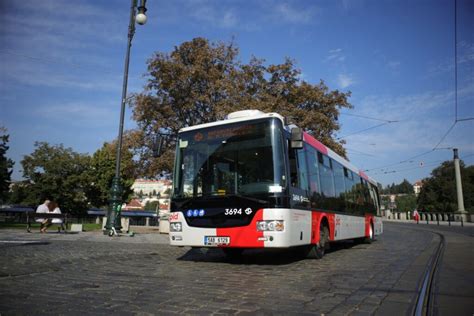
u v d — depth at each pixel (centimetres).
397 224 4834
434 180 8481
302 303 500
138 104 2072
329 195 1142
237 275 719
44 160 5444
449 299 536
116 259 928
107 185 5269
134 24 1745
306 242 916
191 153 927
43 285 599
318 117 2206
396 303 509
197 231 862
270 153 839
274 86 2248
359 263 916
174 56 2105
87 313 443
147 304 485
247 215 812
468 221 4853
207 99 2012
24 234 1698
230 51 2164
